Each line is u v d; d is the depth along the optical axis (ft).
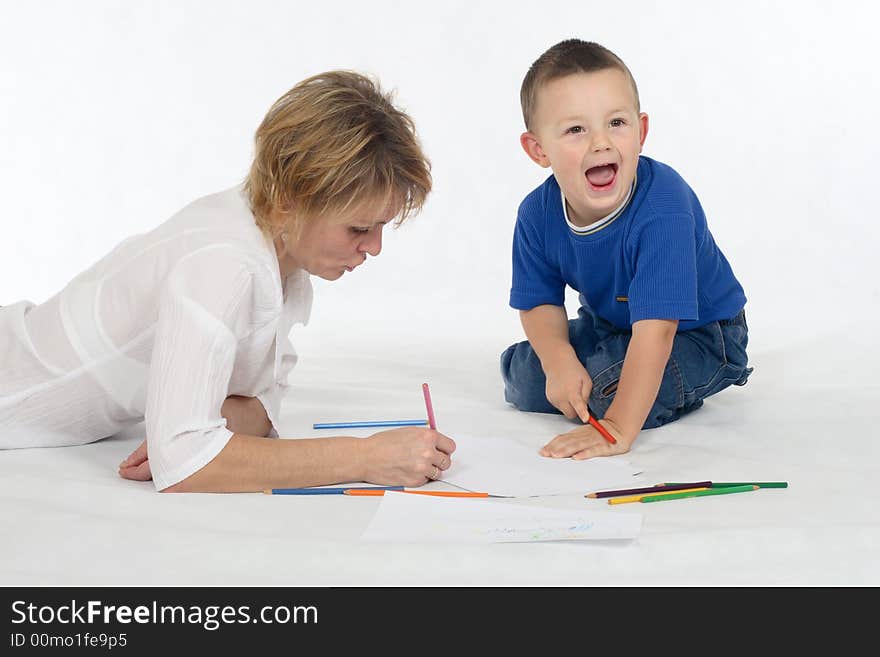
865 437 5.44
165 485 4.21
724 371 6.07
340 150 4.20
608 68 5.40
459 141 12.90
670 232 5.41
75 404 4.87
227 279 4.28
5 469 4.51
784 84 12.53
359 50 13.14
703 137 12.70
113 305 4.69
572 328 6.54
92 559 3.48
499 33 12.85
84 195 13.34
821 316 9.86
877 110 12.26
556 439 5.11
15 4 13.26
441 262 12.75
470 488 4.42
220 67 13.23
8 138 13.33
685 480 4.61
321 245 4.50
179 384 4.20
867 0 12.35
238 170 13.30
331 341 9.16
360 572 3.43
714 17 12.64
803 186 12.44
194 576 3.37
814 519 3.98
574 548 3.60
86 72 13.29
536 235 6.16
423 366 7.82
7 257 13.07
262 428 5.27
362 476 4.42
